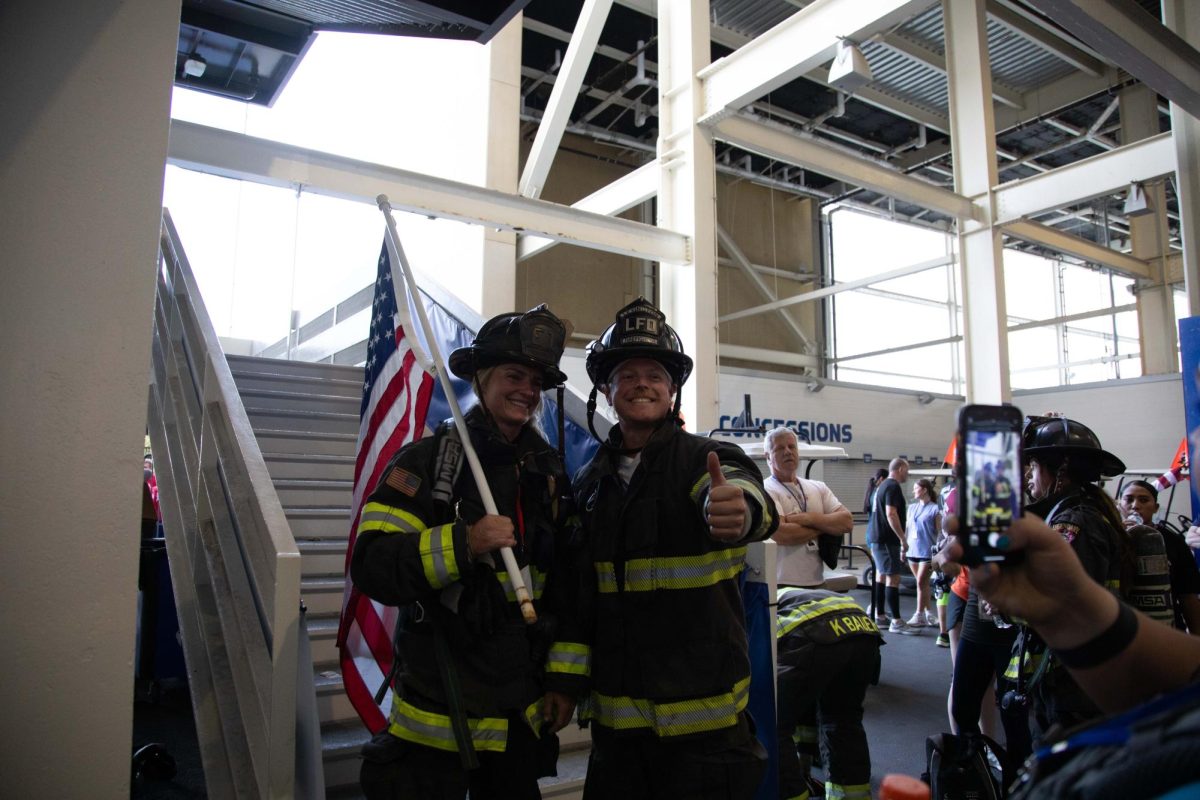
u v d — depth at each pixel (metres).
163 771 3.54
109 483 1.58
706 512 1.67
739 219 20.56
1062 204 8.80
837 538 3.72
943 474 9.74
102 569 1.56
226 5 3.85
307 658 2.11
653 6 13.44
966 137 9.65
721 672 1.80
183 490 3.40
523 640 1.82
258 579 2.32
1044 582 0.90
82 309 1.59
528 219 7.24
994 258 9.27
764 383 15.77
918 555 8.84
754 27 14.25
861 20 6.23
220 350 3.28
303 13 3.80
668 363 2.01
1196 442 4.69
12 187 1.54
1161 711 0.67
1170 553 3.43
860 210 20.47
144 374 1.64
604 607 1.89
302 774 2.00
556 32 14.30
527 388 1.96
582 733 3.26
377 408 2.67
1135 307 17.75
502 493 1.89
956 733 3.62
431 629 1.77
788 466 4.00
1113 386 16.36
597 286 18.31
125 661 1.57
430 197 6.75
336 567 3.97
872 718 5.33
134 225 1.66
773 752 2.53
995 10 14.38
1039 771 0.75
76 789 1.50
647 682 1.79
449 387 1.95
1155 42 5.38
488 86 9.37
